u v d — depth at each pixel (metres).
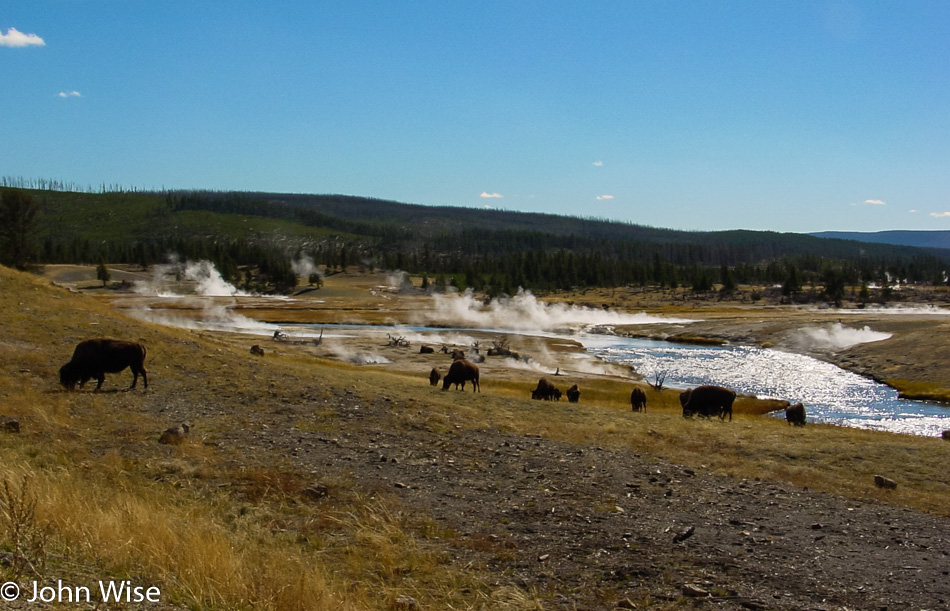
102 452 12.40
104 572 6.71
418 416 19.14
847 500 13.41
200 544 7.57
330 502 11.00
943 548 10.44
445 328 102.56
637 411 28.83
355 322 104.31
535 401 27.11
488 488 12.54
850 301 155.12
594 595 7.95
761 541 10.26
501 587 8.02
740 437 20.38
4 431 12.64
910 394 50.06
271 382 21.66
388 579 8.08
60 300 29.91
